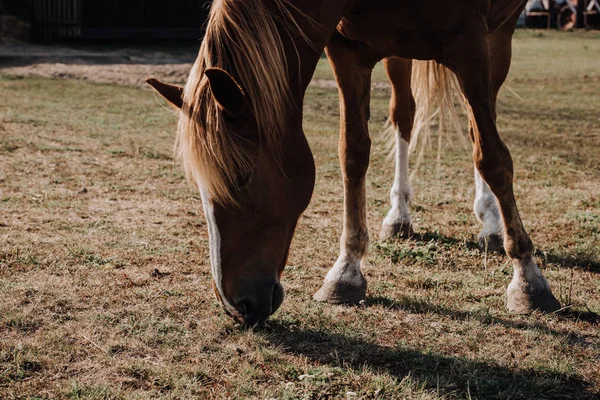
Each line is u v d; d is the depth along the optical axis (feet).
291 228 9.34
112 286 12.40
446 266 14.42
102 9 68.59
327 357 10.02
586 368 9.78
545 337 10.77
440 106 16.34
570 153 27.07
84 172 21.59
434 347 10.41
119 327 10.68
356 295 12.14
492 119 11.36
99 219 16.78
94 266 13.44
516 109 38.75
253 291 8.90
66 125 29.45
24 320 10.78
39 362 9.55
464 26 10.83
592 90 46.47
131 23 69.67
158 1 70.18
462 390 9.14
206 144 8.16
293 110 9.34
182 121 8.36
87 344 10.17
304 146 9.34
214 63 8.71
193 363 9.71
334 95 43.24
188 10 71.36
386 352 10.16
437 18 10.71
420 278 13.38
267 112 8.62
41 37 66.44
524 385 9.23
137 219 17.01
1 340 10.16
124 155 24.34
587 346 10.52
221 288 8.96
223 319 11.10
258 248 8.95
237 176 8.50
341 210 18.48
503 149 11.51
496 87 15.61
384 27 10.96
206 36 8.87
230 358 9.89
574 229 16.78
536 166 24.44
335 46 11.80
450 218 17.95
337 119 35.29
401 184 16.30
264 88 8.60
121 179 21.07
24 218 16.53
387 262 14.53
